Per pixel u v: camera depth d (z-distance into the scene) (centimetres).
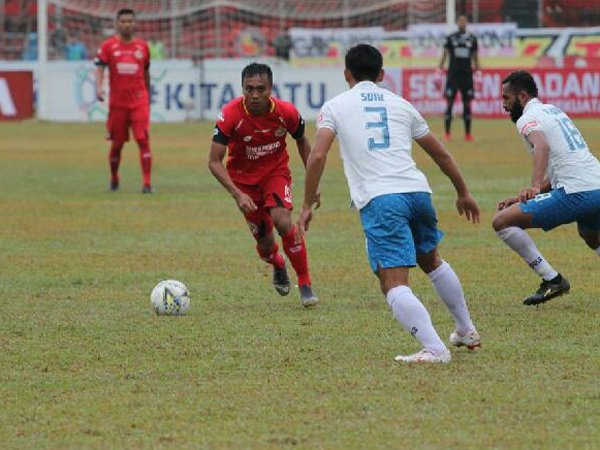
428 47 9038
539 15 9862
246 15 10119
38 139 7406
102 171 5450
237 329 2084
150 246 3180
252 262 2909
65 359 1852
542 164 2225
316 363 1809
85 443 1410
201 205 4128
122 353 1892
